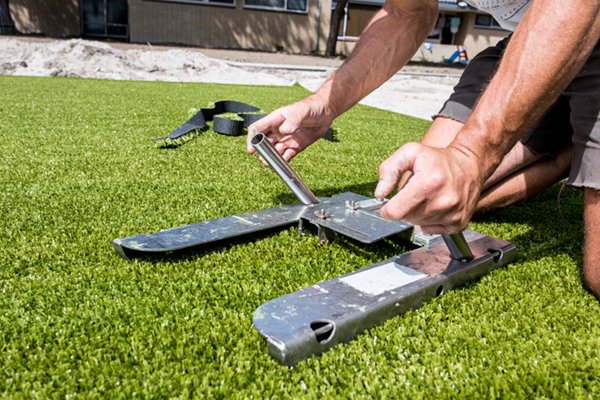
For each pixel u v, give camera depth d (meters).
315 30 18.58
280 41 18.39
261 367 0.96
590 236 1.37
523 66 0.94
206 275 1.37
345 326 1.04
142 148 3.02
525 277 1.44
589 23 0.90
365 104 7.13
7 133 3.25
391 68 1.71
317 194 2.25
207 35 17.55
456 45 20.09
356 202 1.83
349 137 3.98
